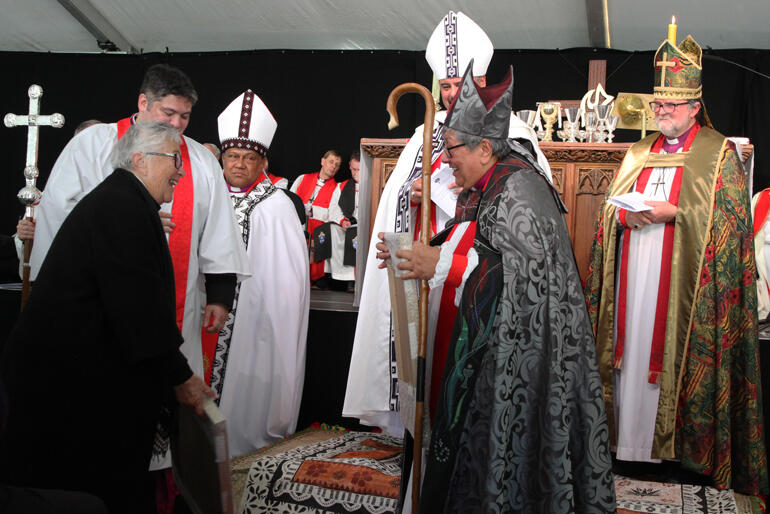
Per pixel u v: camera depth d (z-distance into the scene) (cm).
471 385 230
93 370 226
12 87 905
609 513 233
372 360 347
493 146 246
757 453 325
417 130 363
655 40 764
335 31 814
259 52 874
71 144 312
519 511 226
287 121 878
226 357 392
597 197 383
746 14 702
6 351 227
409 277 246
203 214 325
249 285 398
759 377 331
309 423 446
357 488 307
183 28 828
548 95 801
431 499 230
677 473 338
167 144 256
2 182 926
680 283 330
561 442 223
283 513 312
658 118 347
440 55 352
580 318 238
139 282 227
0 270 602
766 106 764
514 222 230
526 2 716
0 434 146
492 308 231
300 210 573
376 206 396
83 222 230
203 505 201
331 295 702
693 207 331
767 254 578
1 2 785
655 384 333
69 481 227
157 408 242
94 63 893
